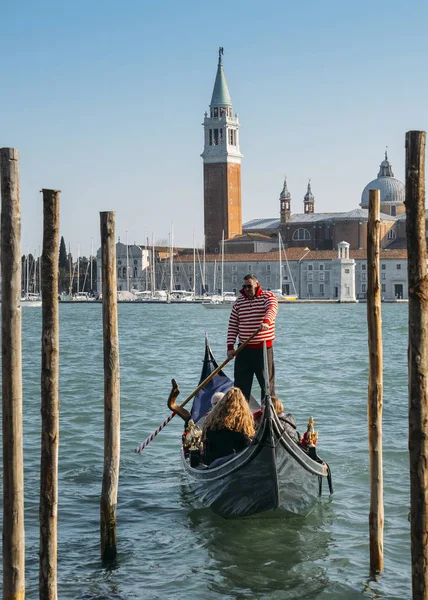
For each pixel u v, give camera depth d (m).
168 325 87.44
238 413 14.22
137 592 11.28
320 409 25.09
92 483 16.42
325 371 36.44
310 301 175.75
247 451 13.45
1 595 10.70
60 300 180.38
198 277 192.88
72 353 47.91
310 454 14.65
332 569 11.99
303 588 11.38
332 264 178.88
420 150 9.16
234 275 189.00
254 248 193.25
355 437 20.47
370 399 12.01
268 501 13.66
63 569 12.01
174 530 13.73
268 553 12.67
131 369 37.25
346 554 12.55
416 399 9.20
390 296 176.00
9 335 9.66
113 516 12.55
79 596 11.13
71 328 81.19
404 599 11.02
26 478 16.36
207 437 14.52
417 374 9.20
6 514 9.67
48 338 10.41
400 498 15.13
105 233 12.62
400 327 79.31
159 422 22.81
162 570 12.04
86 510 14.66
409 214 9.20
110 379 12.62
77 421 22.88
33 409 24.75
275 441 13.20
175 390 16.47
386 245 188.38
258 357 16.12
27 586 11.36
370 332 12.03
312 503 14.52
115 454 12.61
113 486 12.57
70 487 16.12
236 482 13.80
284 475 13.55
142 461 18.34
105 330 12.62
